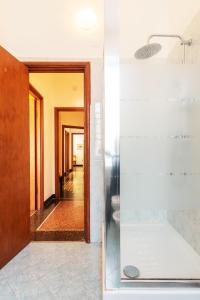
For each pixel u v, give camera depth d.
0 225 1.96
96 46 2.44
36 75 3.65
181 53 1.93
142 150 1.42
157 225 1.50
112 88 1.31
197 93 1.45
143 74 1.40
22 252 2.28
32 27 2.43
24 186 2.39
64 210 3.92
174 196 1.49
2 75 1.99
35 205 3.95
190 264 1.40
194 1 1.73
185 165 1.47
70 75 4.66
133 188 1.44
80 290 1.67
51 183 4.71
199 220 1.55
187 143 1.46
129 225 1.47
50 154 4.61
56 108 4.68
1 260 1.96
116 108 1.31
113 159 1.31
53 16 2.43
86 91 2.44
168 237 1.51
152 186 1.46
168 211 1.51
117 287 1.16
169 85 1.42
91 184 2.46
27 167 2.46
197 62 1.69
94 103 2.44
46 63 2.43
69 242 2.52
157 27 2.21
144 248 1.46
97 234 2.48
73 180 8.48
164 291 1.12
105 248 1.28
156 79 1.42
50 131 4.59
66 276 1.85
